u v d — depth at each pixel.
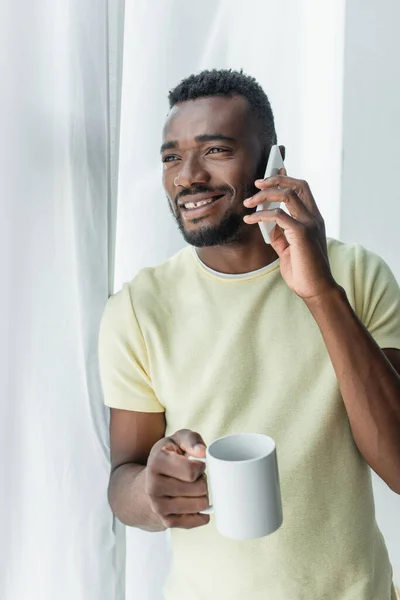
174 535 0.93
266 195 0.84
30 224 0.94
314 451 0.87
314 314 0.84
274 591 0.85
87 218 0.99
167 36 1.14
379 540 0.95
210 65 1.20
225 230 0.91
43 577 1.00
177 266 1.01
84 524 1.04
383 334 0.92
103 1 0.95
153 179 1.14
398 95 1.44
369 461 0.88
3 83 0.89
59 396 1.00
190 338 0.93
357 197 1.49
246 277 0.94
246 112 0.90
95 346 1.02
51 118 0.94
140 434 0.96
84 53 0.95
